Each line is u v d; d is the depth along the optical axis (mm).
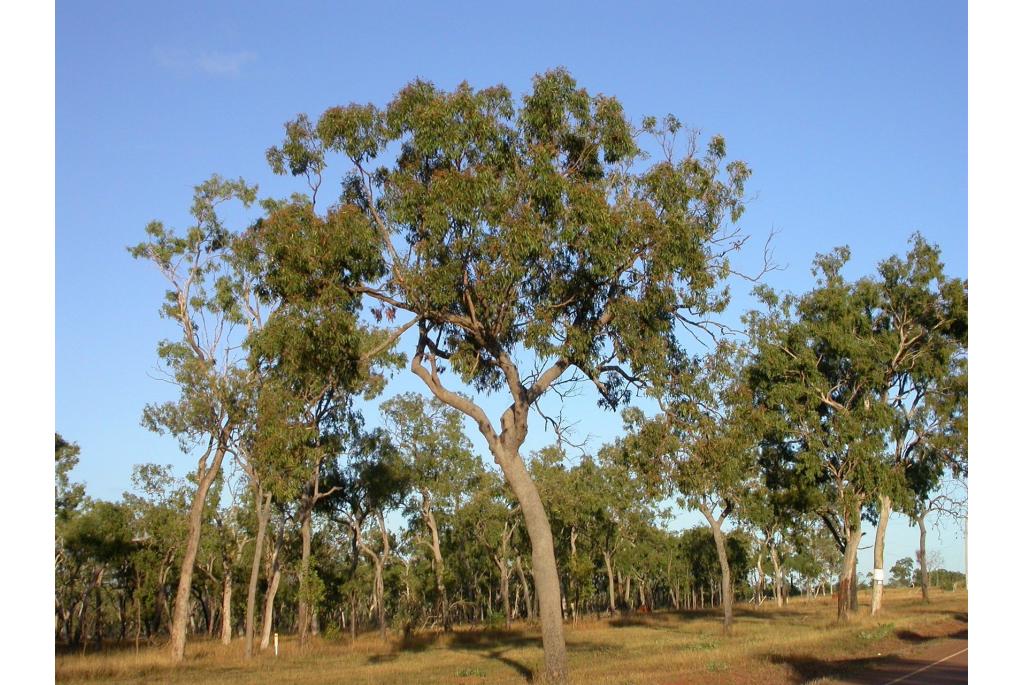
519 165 21594
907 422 50688
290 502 50062
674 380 25359
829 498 52906
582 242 21016
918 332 49625
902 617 49125
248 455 39312
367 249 21953
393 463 55594
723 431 31906
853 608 52312
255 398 36688
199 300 38594
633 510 71250
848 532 48469
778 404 46938
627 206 22078
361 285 22891
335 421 45375
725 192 23422
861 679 21516
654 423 29812
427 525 67375
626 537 76938
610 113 22234
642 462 32531
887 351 48062
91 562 67812
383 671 30594
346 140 22359
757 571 91125
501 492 63156
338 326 21750
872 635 36031
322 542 70500
